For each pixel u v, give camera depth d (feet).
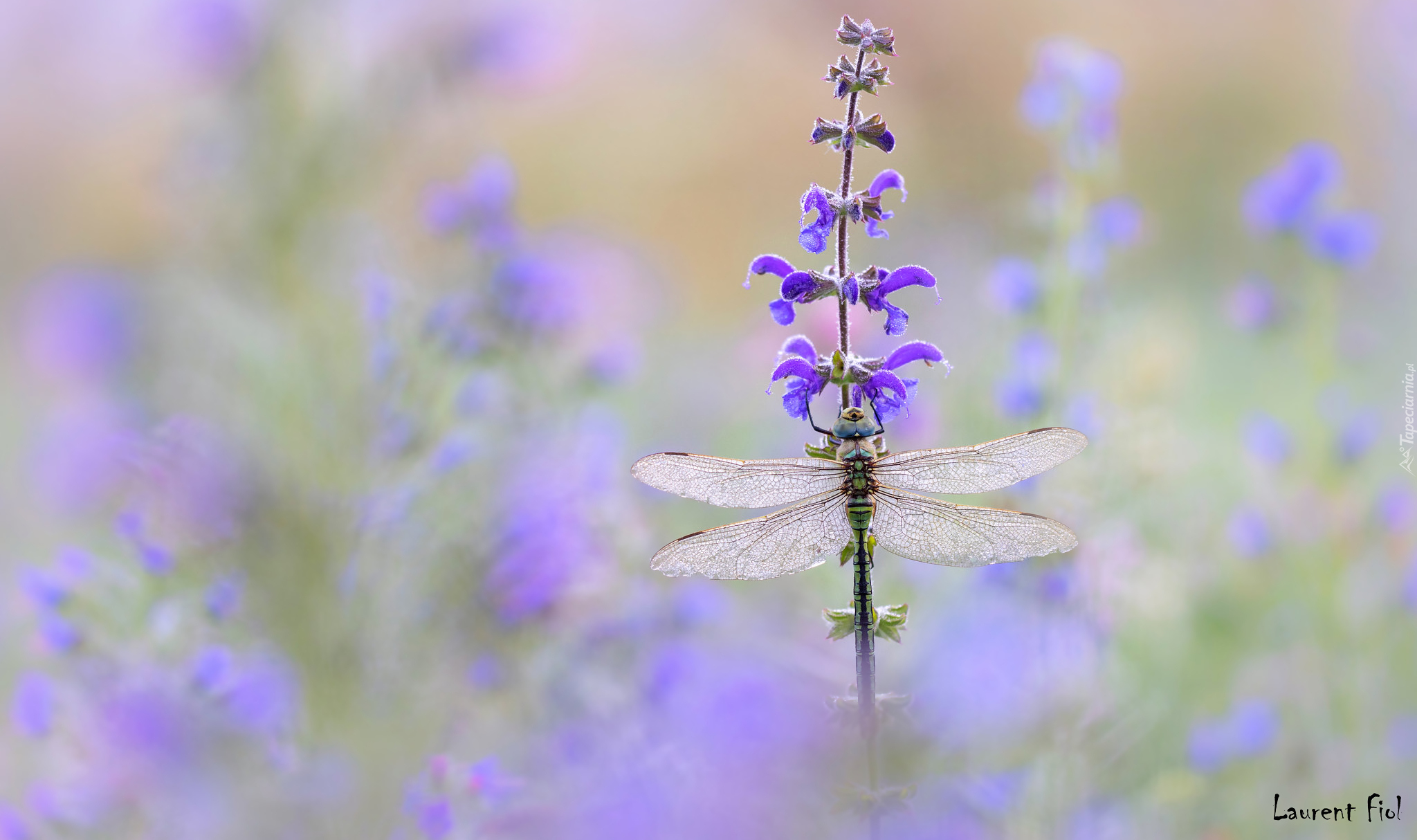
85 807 3.50
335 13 3.51
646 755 3.64
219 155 3.48
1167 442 3.93
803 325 4.29
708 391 5.32
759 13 8.65
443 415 3.62
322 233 3.50
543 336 3.84
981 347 4.39
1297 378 4.69
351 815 3.46
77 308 3.51
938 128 8.16
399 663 3.51
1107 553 3.85
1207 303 6.28
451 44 3.53
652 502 4.11
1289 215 4.09
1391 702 4.01
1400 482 4.17
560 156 8.46
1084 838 3.69
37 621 3.57
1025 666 3.71
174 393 3.50
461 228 3.83
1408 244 5.49
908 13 8.22
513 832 3.53
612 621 3.72
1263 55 8.28
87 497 3.55
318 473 3.49
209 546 3.48
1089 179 3.98
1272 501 4.07
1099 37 8.43
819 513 3.37
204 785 3.48
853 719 3.33
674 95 8.64
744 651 3.82
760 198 8.61
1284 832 3.84
